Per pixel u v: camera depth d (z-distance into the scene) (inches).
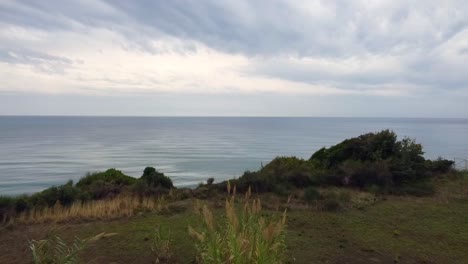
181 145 3403.1
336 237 250.1
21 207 312.2
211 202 344.2
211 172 1605.6
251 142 3821.4
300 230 260.8
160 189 407.2
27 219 281.0
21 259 197.9
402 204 354.3
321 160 533.3
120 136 4918.8
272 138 4564.5
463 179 458.3
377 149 497.0
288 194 383.6
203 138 4559.5
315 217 299.3
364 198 370.3
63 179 1437.0
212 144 3538.4
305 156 2285.9
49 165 1918.1
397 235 261.3
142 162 2030.0
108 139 4301.2
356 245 235.9
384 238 253.3
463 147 3179.1
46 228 256.8
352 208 334.3
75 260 143.9
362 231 267.3
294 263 197.6
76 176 1520.7
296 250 217.9
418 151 495.5
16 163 2011.6
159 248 207.3
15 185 1298.0
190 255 203.8
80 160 2149.4
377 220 298.5
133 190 400.2
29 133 5580.7
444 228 281.0
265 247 137.7
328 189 414.0
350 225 281.4
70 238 232.7
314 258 207.6
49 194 346.6
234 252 135.2
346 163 466.0
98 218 285.3
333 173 452.4
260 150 2829.7
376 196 386.9
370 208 337.1
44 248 159.6
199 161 2070.6
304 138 4571.9
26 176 1528.1
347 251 223.9
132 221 277.9
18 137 4628.4
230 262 138.3
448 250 234.8
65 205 335.3
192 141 3991.1
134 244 221.3
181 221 275.7
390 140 502.0
